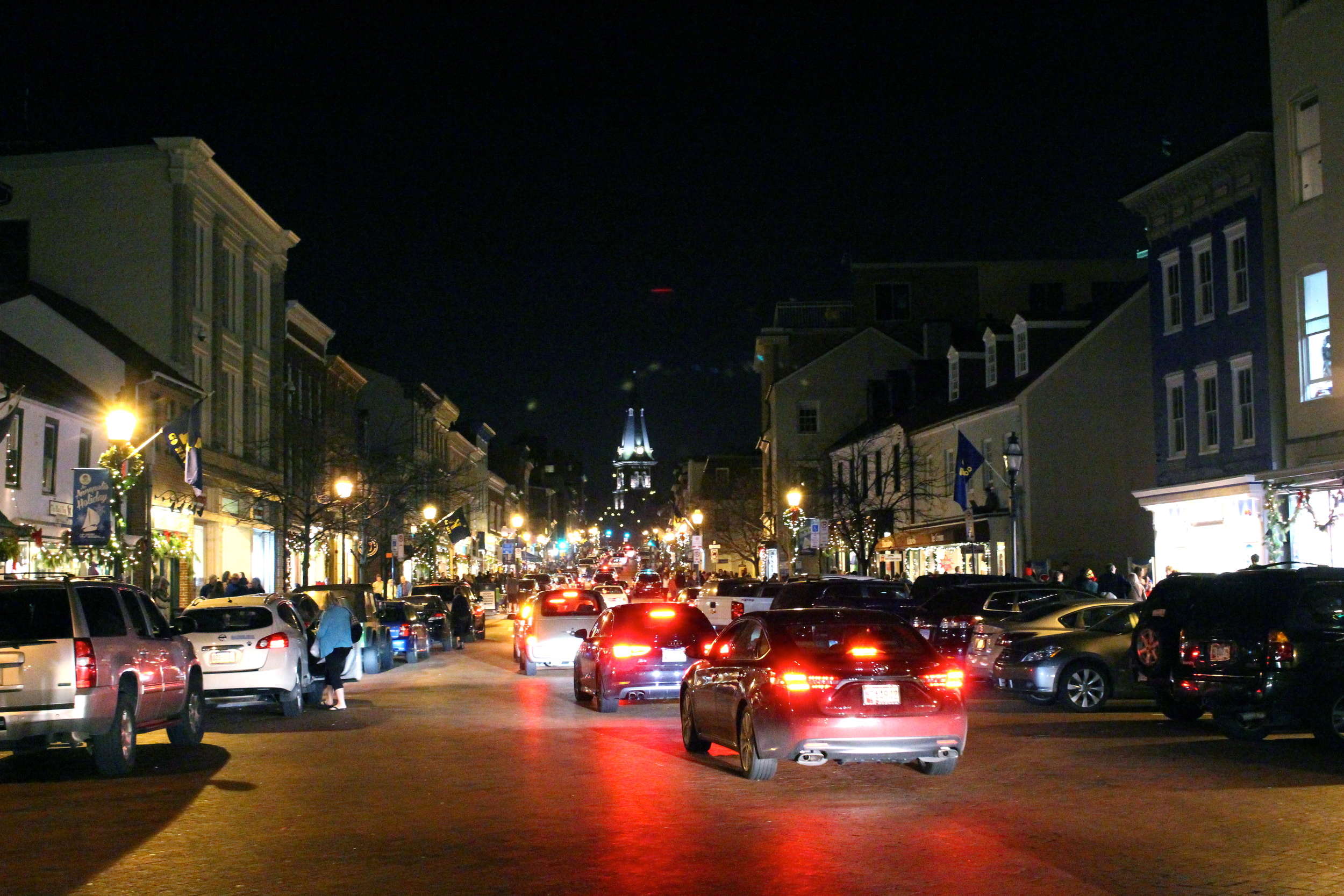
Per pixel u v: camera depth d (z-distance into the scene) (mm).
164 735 17719
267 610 20172
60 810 11711
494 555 118750
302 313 55219
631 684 19984
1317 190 28750
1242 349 31641
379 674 31203
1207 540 33156
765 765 12727
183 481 40531
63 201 41531
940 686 12477
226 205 45531
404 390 77188
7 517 29625
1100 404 41125
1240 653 15047
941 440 49094
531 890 8430
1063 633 19859
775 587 31797
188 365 41844
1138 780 12625
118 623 14492
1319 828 10188
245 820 11070
